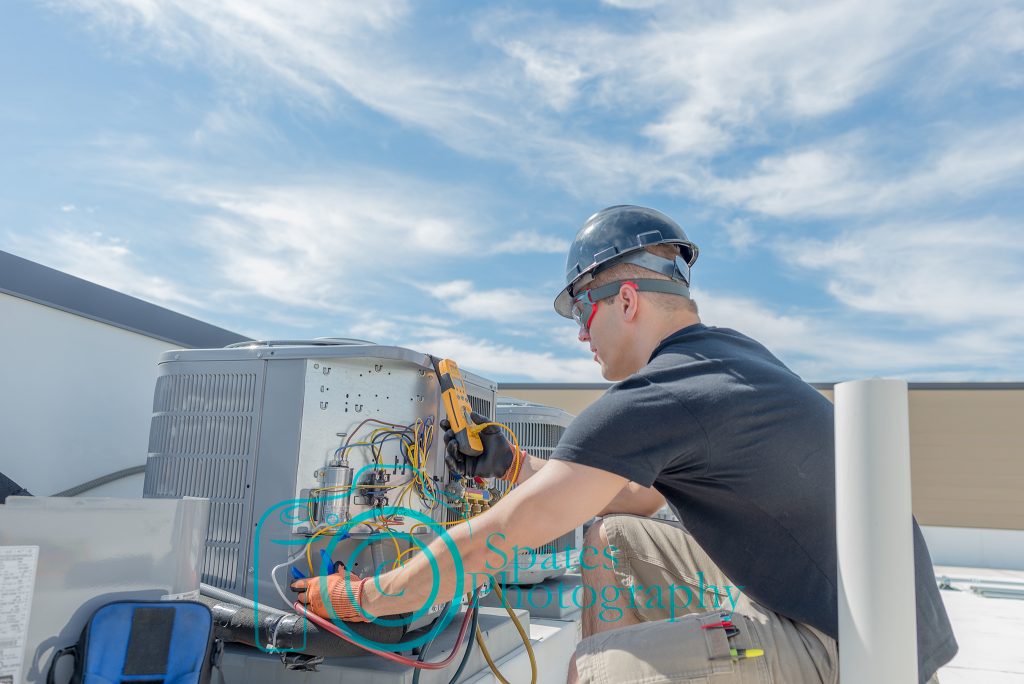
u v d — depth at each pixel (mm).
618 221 1180
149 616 899
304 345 1430
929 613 883
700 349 1008
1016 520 9617
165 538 973
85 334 2070
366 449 1335
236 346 1484
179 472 1364
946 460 9977
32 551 826
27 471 1872
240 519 1285
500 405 2461
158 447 1398
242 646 1195
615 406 903
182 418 1386
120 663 866
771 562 927
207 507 1057
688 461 919
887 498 674
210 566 1291
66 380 2000
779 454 901
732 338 1086
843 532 700
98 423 2100
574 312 1246
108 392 2143
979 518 9719
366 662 1146
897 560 667
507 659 1460
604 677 938
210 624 935
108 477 2121
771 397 931
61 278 1998
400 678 1097
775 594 929
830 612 884
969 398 10070
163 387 1424
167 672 890
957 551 9711
